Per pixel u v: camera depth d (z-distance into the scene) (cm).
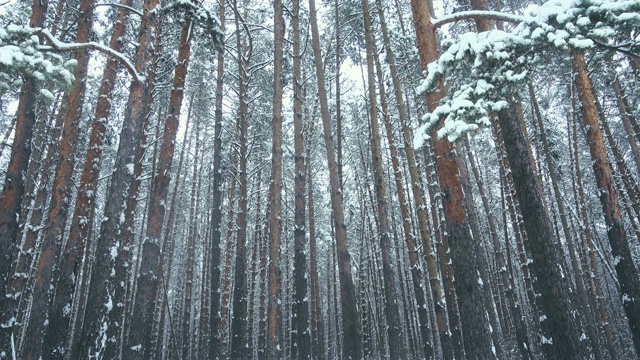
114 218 972
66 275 942
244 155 1611
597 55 731
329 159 1358
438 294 1272
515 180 796
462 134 579
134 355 877
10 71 625
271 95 2100
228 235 1753
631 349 2112
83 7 1092
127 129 1032
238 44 1647
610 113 1909
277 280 1155
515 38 577
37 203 1377
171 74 1852
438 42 1385
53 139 1470
